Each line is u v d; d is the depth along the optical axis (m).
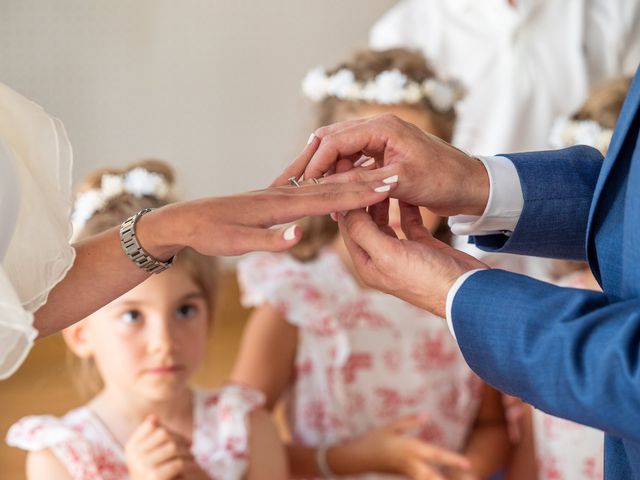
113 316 1.96
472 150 3.45
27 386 4.15
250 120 6.11
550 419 2.39
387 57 2.65
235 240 1.21
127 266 1.26
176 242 1.24
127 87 5.71
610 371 1.04
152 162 2.24
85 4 5.51
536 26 3.46
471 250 2.88
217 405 2.10
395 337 2.40
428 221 2.45
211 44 5.92
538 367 1.10
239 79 6.04
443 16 3.50
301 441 2.36
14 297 1.07
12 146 1.22
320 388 2.35
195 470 1.86
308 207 1.26
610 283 1.21
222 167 6.08
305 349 2.37
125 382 1.98
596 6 3.53
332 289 2.39
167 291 1.97
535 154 1.43
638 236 1.13
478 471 2.41
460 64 3.47
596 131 2.64
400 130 1.39
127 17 5.63
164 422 2.03
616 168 1.21
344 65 2.64
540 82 3.42
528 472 2.50
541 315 1.13
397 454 2.22
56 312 1.26
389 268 1.28
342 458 2.26
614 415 1.05
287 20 6.12
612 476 1.27
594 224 1.24
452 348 2.45
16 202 1.13
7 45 5.38
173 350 1.97
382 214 1.45
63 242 1.21
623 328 1.06
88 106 5.61
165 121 5.85
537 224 1.40
